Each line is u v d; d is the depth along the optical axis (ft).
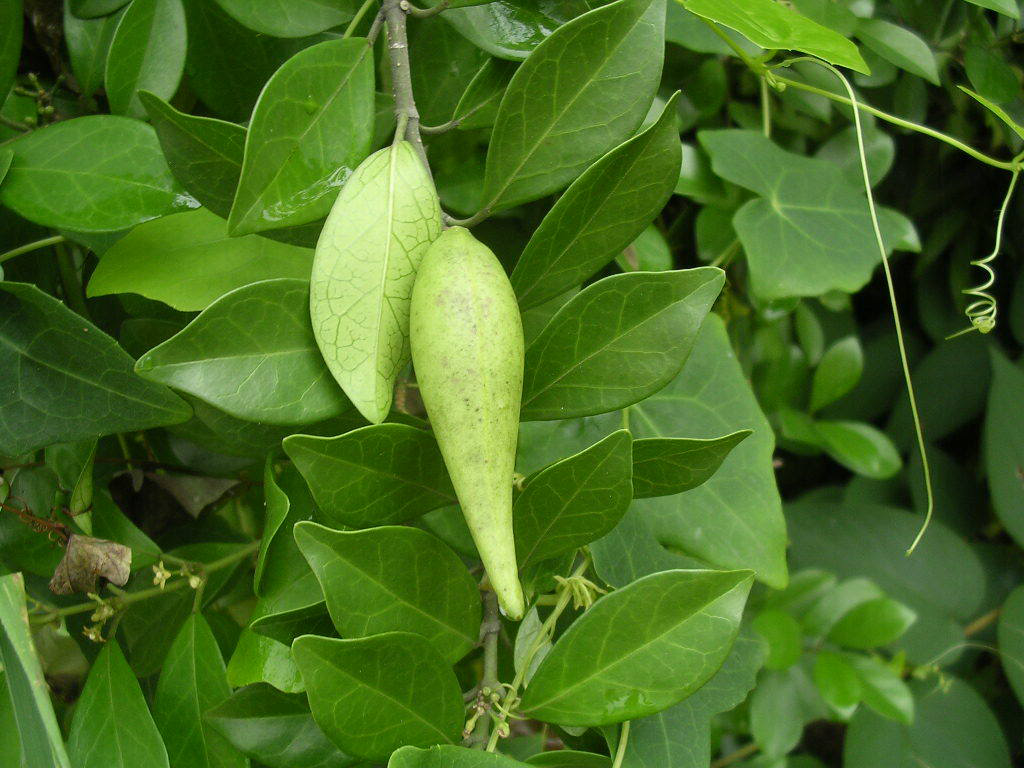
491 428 0.92
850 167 1.65
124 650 1.31
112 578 1.17
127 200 1.12
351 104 1.04
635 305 1.01
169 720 1.15
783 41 1.10
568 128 1.04
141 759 1.11
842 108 1.55
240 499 1.45
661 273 1.00
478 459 0.92
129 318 1.28
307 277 1.16
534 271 1.04
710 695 1.22
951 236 1.91
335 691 0.98
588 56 1.02
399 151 1.00
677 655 1.02
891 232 1.55
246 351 0.97
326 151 1.03
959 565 2.05
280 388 0.98
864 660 1.93
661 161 1.02
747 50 1.39
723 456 1.04
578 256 1.04
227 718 1.08
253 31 1.21
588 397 1.03
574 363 1.02
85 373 1.06
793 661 1.86
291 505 1.13
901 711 1.87
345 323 0.96
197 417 1.16
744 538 1.27
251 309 0.97
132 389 1.06
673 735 1.18
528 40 1.12
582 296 1.01
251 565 1.31
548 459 1.26
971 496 2.11
